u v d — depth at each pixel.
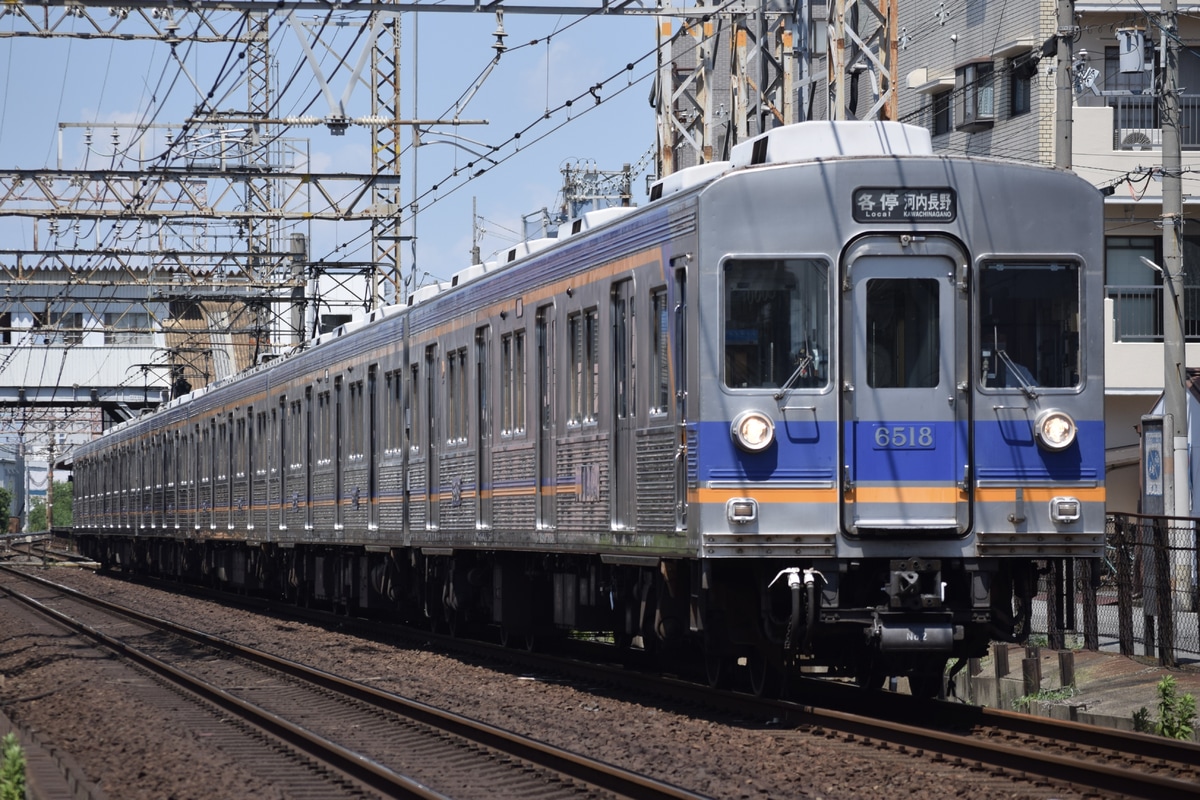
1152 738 25.66
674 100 67.62
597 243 36.44
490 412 44.41
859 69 69.06
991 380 30.44
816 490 29.91
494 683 39.66
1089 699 34.09
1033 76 76.56
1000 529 30.17
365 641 55.22
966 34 82.69
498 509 43.62
